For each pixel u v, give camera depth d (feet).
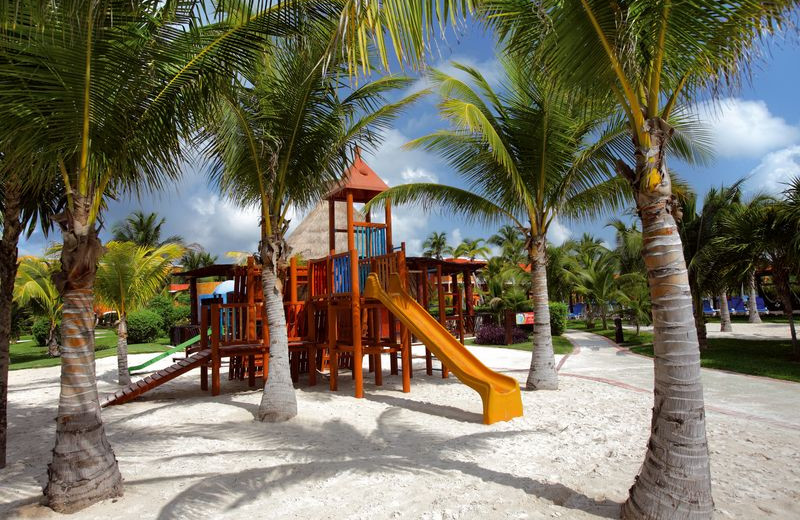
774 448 19.35
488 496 14.74
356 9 9.58
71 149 15.29
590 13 12.57
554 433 22.27
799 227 41.60
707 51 12.91
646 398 30.22
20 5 12.19
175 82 17.43
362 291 37.78
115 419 28.50
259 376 44.42
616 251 91.20
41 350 94.02
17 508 14.84
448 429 23.63
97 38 14.11
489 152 31.45
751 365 41.86
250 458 19.39
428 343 29.94
